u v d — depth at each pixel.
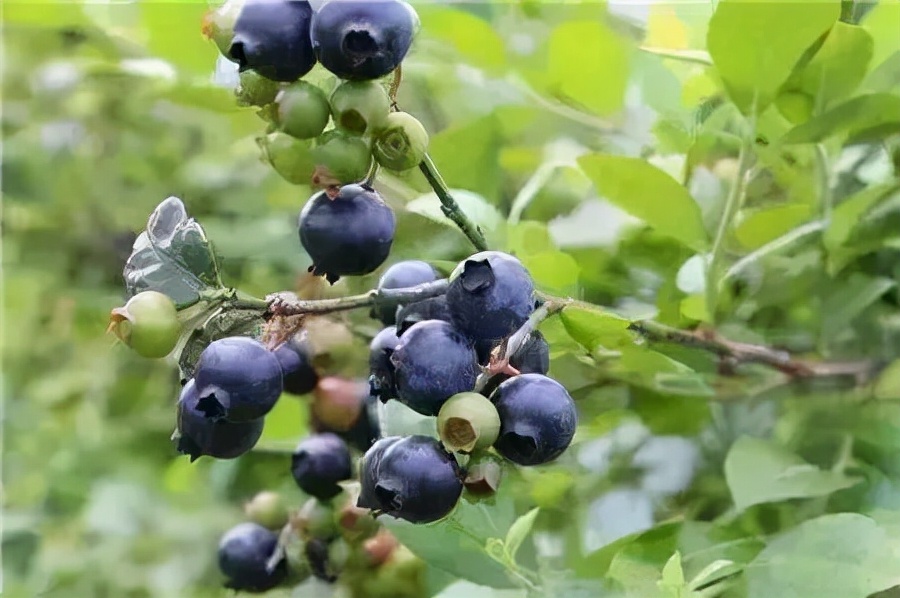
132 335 0.53
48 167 1.07
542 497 0.62
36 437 1.10
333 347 0.59
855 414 0.63
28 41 1.00
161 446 1.02
